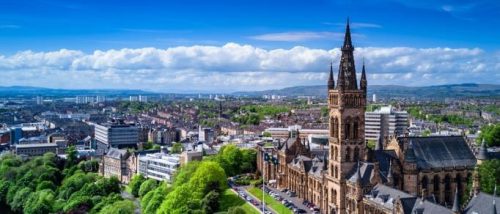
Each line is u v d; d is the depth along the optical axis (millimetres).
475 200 199750
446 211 192375
